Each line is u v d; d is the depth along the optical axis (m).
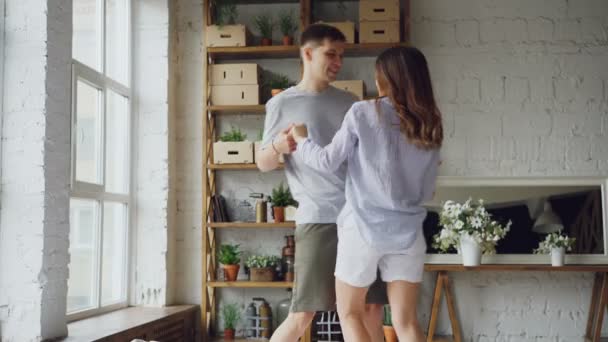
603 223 4.71
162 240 4.80
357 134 2.51
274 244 5.03
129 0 4.82
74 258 3.90
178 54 5.08
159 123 4.85
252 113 5.06
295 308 2.98
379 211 2.55
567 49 4.92
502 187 4.82
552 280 4.84
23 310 3.28
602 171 4.86
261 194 4.90
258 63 5.07
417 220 2.60
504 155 4.92
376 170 2.52
